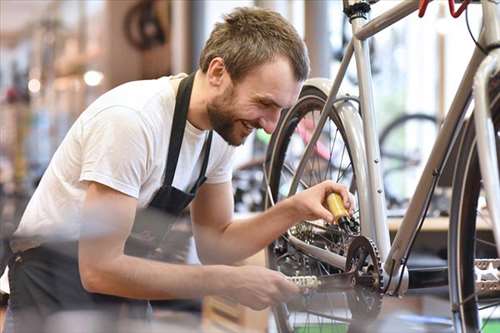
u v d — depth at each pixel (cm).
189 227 202
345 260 177
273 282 168
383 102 509
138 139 161
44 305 168
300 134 221
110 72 683
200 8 593
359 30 180
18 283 174
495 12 132
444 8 385
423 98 513
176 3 613
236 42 166
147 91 171
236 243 200
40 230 174
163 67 644
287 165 235
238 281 165
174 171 175
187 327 160
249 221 201
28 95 729
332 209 183
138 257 166
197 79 175
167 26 640
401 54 507
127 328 159
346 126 190
